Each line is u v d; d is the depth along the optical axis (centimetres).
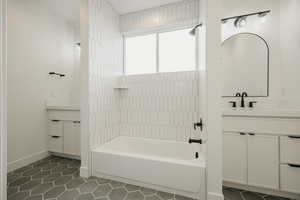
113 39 235
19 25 205
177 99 224
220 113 133
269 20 187
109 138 226
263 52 190
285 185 140
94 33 192
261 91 192
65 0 223
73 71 291
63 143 233
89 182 171
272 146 144
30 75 220
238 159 154
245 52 197
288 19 176
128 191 154
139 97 245
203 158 158
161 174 153
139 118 246
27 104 217
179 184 147
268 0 187
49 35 247
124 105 254
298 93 171
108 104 224
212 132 135
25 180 174
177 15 220
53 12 253
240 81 199
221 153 134
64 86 274
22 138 210
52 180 174
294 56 172
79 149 223
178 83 224
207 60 136
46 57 242
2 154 120
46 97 243
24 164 210
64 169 201
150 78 238
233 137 156
